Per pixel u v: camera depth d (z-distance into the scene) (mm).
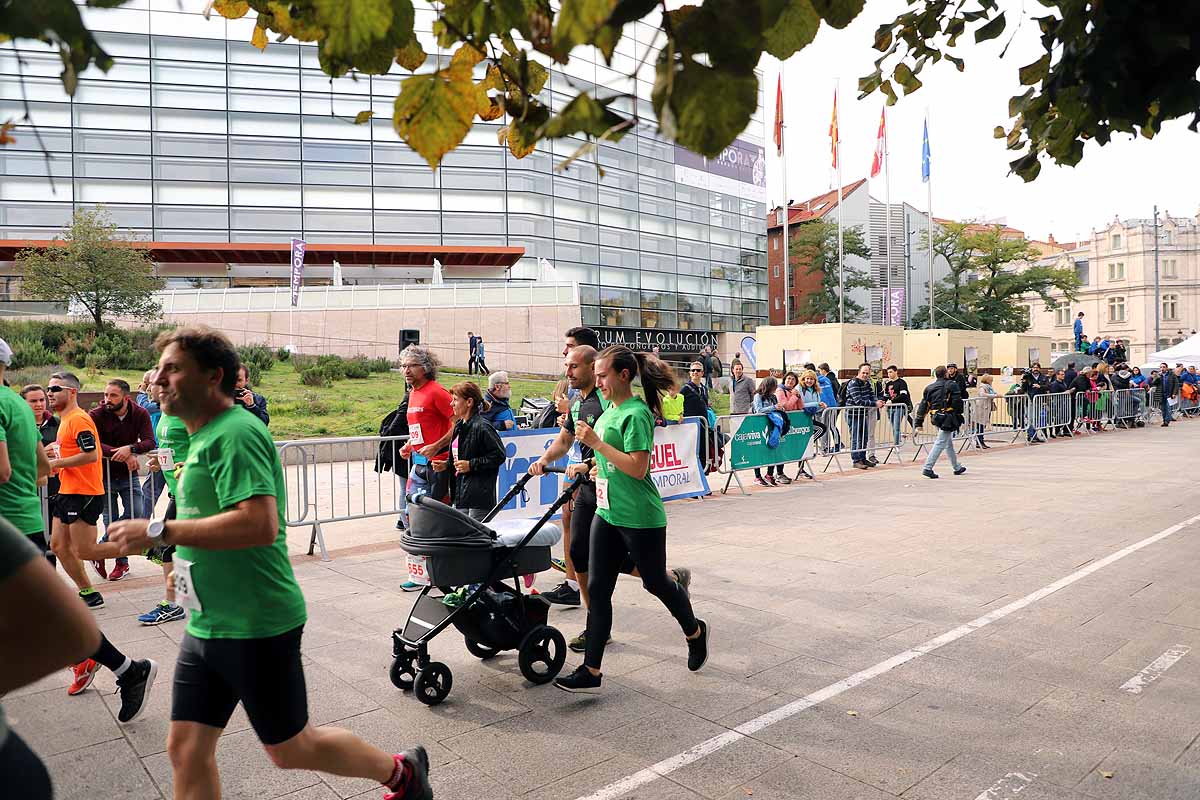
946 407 12688
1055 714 3896
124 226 31469
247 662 2369
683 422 9750
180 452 4312
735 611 5605
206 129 32250
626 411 4121
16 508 3930
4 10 880
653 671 4508
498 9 1288
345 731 2633
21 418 3977
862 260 55031
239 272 36406
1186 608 5637
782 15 1350
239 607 2367
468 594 4219
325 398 22391
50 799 1256
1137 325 72438
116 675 3854
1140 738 3639
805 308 57344
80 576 5730
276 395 22516
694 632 4348
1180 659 4633
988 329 48719
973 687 4234
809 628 5230
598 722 3848
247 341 30250
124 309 26266
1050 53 2395
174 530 2248
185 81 32031
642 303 39531
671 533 8375
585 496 4832
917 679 4352
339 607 5797
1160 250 72125
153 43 31656
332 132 33656
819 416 12719
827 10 1376
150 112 31672
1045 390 19906
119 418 7238
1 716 1238
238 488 2322
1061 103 2336
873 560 7094
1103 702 4035
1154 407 25328
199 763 2396
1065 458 15367
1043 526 8641
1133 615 5484
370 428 19000
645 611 5652
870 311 55125
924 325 50375
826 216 54000
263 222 32875
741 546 7695
